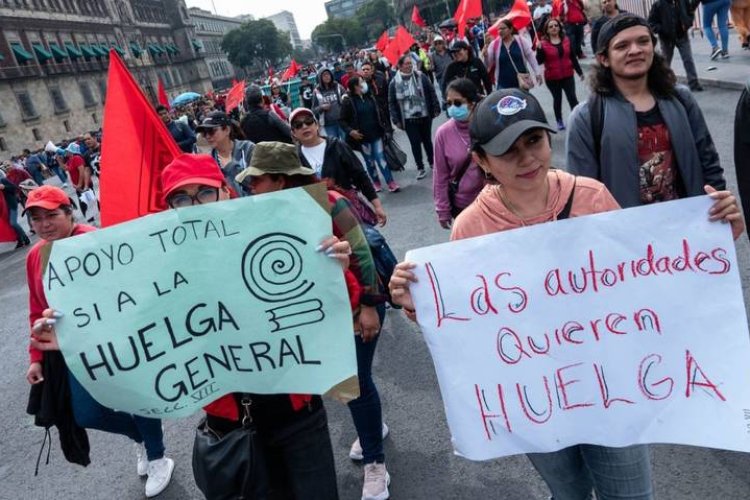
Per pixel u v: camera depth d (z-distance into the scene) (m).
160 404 1.96
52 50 56.41
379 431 2.74
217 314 1.94
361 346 2.55
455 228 1.84
